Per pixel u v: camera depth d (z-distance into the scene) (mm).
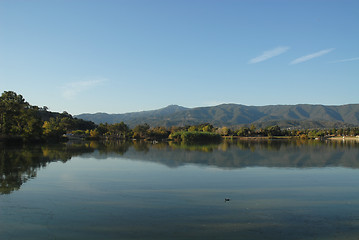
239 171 40469
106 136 189625
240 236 17422
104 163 48719
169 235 17484
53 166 44375
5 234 17547
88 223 19312
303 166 46000
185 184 31516
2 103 90188
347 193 27938
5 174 36781
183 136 149250
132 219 20078
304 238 17219
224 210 22219
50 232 17859
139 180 33562
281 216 20984
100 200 24766
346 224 19469
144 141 149625
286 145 107875
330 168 43938
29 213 21266
